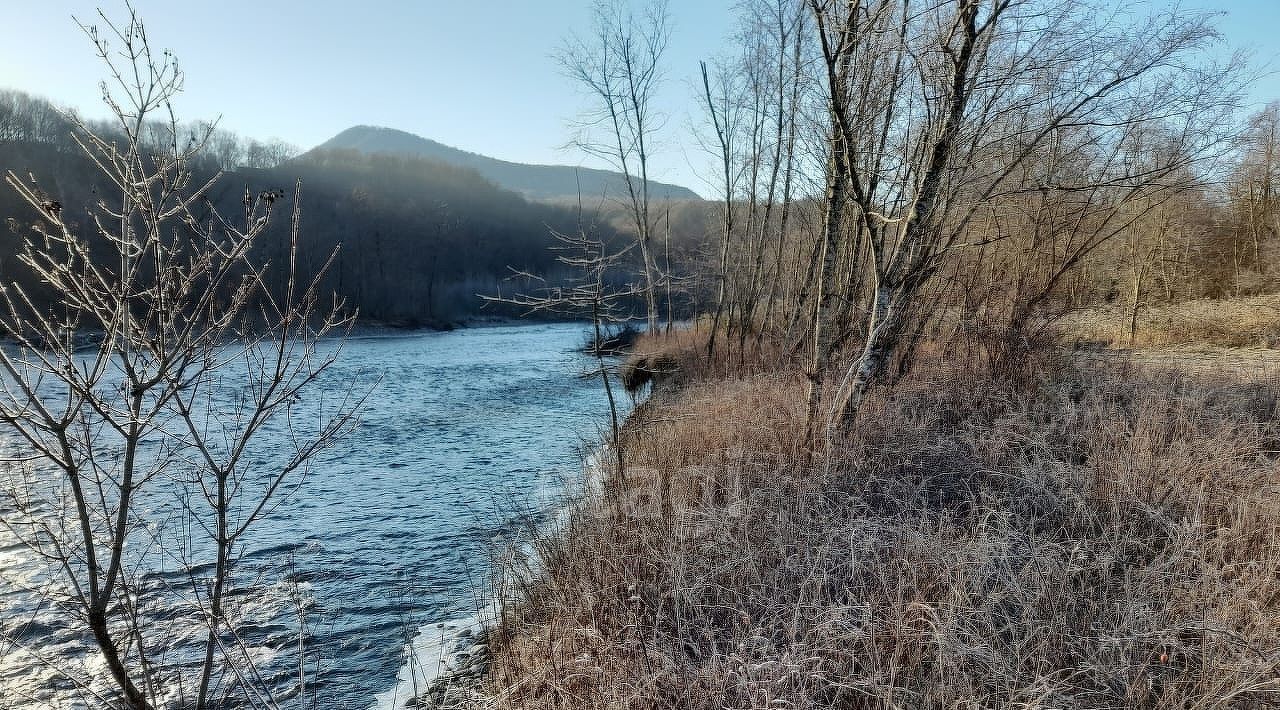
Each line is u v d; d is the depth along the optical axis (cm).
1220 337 1888
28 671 546
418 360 3012
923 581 507
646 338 2359
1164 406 823
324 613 653
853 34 718
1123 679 422
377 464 1173
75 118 267
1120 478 638
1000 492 653
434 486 1043
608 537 629
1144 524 595
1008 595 498
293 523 881
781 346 1392
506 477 1086
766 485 703
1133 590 496
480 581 715
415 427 1484
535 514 880
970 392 929
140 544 778
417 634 615
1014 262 1107
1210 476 655
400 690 532
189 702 513
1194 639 457
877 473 713
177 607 654
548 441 1343
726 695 431
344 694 531
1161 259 2244
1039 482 658
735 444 818
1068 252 1045
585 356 2859
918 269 770
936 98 752
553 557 659
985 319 1010
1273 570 498
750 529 609
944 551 532
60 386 1678
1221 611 469
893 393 929
